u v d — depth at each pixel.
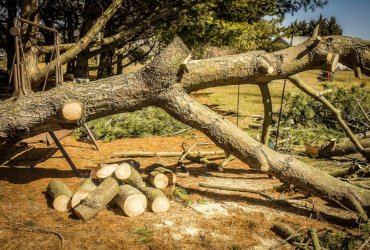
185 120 4.53
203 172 5.84
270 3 12.59
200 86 4.55
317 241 3.21
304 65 4.58
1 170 5.36
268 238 3.55
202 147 7.75
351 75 31.33
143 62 18.39
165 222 3.79
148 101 4.52
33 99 4.30
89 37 10.23
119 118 9.07
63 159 6.26
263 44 12.27
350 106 9.30
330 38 4.54
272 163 4.32
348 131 5.66
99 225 3.64
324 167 6.34
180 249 3.22
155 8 13.44
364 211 4.11
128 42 17.11
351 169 4.96
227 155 6.11
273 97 16.88
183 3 11.87
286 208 4.44
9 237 3.29
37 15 10.34
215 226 3.75
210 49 15.77
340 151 6.53
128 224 3.69
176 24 12.86
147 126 8.93
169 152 6.75
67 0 13.53
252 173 5.93
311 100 9.72
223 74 4.49
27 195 4.35
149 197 4.08
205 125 4.47
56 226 3.57
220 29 11.95
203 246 3.30
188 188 4.94
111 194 3.92
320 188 4.22
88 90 4.32
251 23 12.70
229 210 4.24
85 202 3.79
